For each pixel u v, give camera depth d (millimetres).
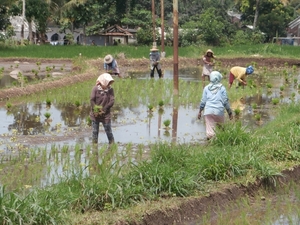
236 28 57719
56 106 15547
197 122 13445
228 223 7035
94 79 22000
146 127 12734
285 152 9406
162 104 15383
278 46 40562
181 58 35375
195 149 9055
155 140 11297
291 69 32438
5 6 44312
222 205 7645
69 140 11172
